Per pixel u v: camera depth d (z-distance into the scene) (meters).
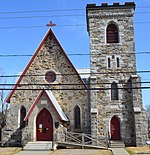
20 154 26.36
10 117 36.25
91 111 34.47
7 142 35.50
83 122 35.50
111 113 34.88
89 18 37.88
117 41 37.34
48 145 30.56
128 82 35.62
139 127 33.41
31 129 32.88
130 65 36.06
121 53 36.53
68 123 35.44
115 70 36.06
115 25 37.81
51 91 36.69
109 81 35.75
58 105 35.50
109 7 37.62
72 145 31.27
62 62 37.38
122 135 34.25
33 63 37.53
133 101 34.31
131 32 37.03
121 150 29.28
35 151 28.66
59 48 37.84
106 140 32.88
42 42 37.97
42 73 37.22
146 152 27.50
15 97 36.72
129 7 37.47
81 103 36.09
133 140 34.09
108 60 36.47
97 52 36.81
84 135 32.34
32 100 36.44
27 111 36.09
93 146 31.02
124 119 34.69
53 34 38.22
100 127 34.50
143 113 34.12
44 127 33.69
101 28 37.50
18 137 35.47
